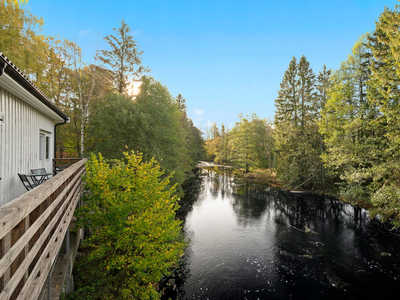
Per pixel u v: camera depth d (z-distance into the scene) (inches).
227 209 794.2
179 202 864.3
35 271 92.9
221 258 468.4
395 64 477.1
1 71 152.8
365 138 618.8
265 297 356.8
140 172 301.4
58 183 134.0
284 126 1211.2
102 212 266.5
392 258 448.5
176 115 994.1
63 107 713.6
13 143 231.1
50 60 628.7
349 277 396.8
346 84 697.0
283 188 1101.1
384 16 490.3
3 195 209.9
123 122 636.1
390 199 502.0
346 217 689.0
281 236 567.8
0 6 411.2
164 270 292.7
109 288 256.8
